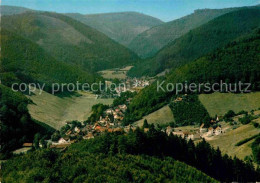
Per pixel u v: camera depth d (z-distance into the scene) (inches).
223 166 4035.4
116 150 3927.2
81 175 3265.3
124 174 3272.6
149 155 3909.9
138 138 3951.8
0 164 3784.5
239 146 4975.4
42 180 3240.7
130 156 3722.9
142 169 3454.7
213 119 6939.0
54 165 3462.1
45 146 5807.1
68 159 3595.0
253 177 3929.6
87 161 3518.7
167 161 3754.9
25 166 3550.7
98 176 3211.1
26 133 6752.0
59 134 6791.3
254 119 5959.6
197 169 3892.7
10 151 5738.2
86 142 4382.4
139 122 7706.7
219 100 7706.7
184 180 3425.2
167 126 7066.9
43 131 7273.6
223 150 5034.5
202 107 7564.0
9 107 7165.4
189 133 6028.5
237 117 6673.2
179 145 4175.7
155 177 3331.7
